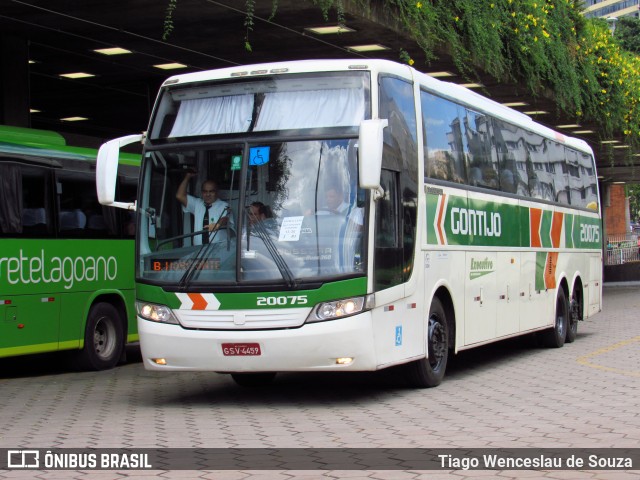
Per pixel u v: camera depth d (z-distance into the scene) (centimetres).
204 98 1095
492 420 946
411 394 1156
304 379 1352
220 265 1033
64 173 1500
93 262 1548
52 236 1467
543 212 1705
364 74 1057
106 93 2562
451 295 1248
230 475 708
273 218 1030
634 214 9500
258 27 1738
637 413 980
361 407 1057
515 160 1563
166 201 1075
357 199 1020
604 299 3559
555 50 2434
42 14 1631
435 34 1811
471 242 1327
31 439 888
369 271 1016
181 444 841
